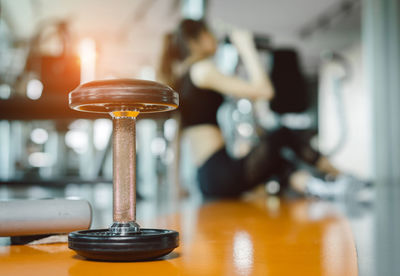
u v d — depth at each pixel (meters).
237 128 3.75
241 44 3.16
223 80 2.90
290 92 3.21
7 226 0.65
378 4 6.53
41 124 5.97
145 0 5.98
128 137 0.54
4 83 3.67
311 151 2.85
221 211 1.68
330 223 1.17
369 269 0.50
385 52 6.49
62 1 5.73
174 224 1.13
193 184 3.68
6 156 5.96
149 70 6.35
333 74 5.24
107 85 0.51
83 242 0.53
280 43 6.94
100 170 3.80
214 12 6.19
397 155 6.32
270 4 6.56
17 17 5.33
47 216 0.68
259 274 0.46
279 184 3.09
